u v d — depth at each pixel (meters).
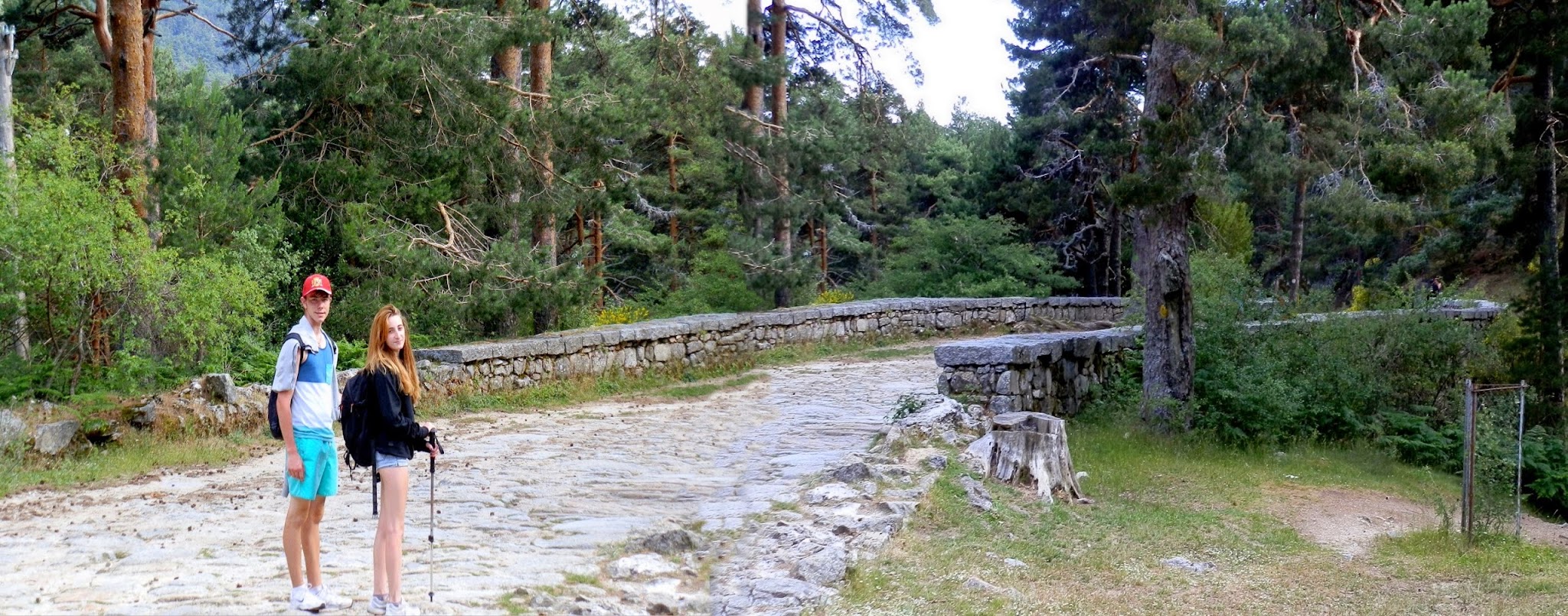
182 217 13.38
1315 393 16.08
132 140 15.06
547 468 9.65
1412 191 13.46
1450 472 15.62
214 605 5.23
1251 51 12.89
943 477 9.43
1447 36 13.29
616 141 20.17
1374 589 8.18
